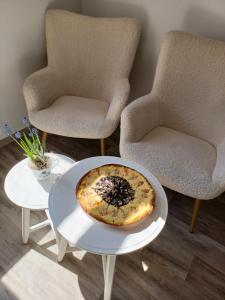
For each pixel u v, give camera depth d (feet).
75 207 2.72
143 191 2.78
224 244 3.75
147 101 4.02
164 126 4.38
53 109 4.41
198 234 3.85
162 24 4.49
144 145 3.83
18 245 3.56
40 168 2.95
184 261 3.54
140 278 3.34
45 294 3.15
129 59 4.44
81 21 4.43
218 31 4.10
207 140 4.09
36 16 4.51
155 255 3.57
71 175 3.06
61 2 4.82
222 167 3.32
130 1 4.60
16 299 3.09
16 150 4.92
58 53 4.63
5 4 4.00
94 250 2.40
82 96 4.97
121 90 4.24
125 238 2.50
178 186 3.42
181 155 3.69
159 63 4.06
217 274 3.44
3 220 3.83
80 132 4.12
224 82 3.70
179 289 3.28
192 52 3.81
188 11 4.17
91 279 3.30
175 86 4.04
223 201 4.33
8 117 4.90
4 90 4.62
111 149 5.21
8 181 3.05
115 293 3.19
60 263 3.41
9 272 3.30
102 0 4.91
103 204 2.63
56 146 5.12
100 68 4.64
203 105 3.96
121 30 4.32
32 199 2.91
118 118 4.14
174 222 3.98
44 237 3.66
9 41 4.32
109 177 2.90
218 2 3.89
